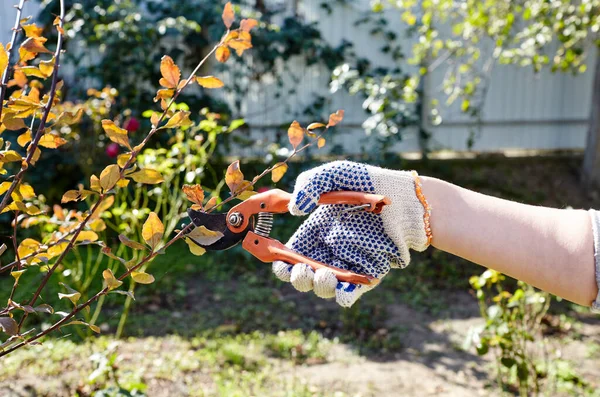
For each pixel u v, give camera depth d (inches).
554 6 165.3
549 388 112.3
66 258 163.8
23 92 64.7
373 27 246.4
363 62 245.4
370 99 206.2
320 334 134.5
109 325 134.0
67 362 115.7
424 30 203.3
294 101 245.8
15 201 55.0
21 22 58.0
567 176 262.5
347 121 248.4
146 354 121.3
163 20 215.8
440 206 47.7
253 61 233.9
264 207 47.8
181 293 152.3
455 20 232.4
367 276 45.1
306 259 44.8
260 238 47.0
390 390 111.6
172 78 54.9
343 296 41.8
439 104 259.8
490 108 269.4
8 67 53.4
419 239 47.1
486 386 114.2
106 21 211.5
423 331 138.3
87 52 213.6
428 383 114.9
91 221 69.2
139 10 217.5
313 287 43.8
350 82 234.7
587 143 252.5
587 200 241.3
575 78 276.4
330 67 240.4
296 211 44.4
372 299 154.2
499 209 47.7
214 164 208.2
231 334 132.5
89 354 119.4
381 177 46.4
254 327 136.8
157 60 221.3
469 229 46.9
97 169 191.3
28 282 151.5
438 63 238.2
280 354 124.3
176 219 132.7
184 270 167.9
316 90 247.9
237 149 228.2
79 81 216.8
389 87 203.5
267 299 152.9
